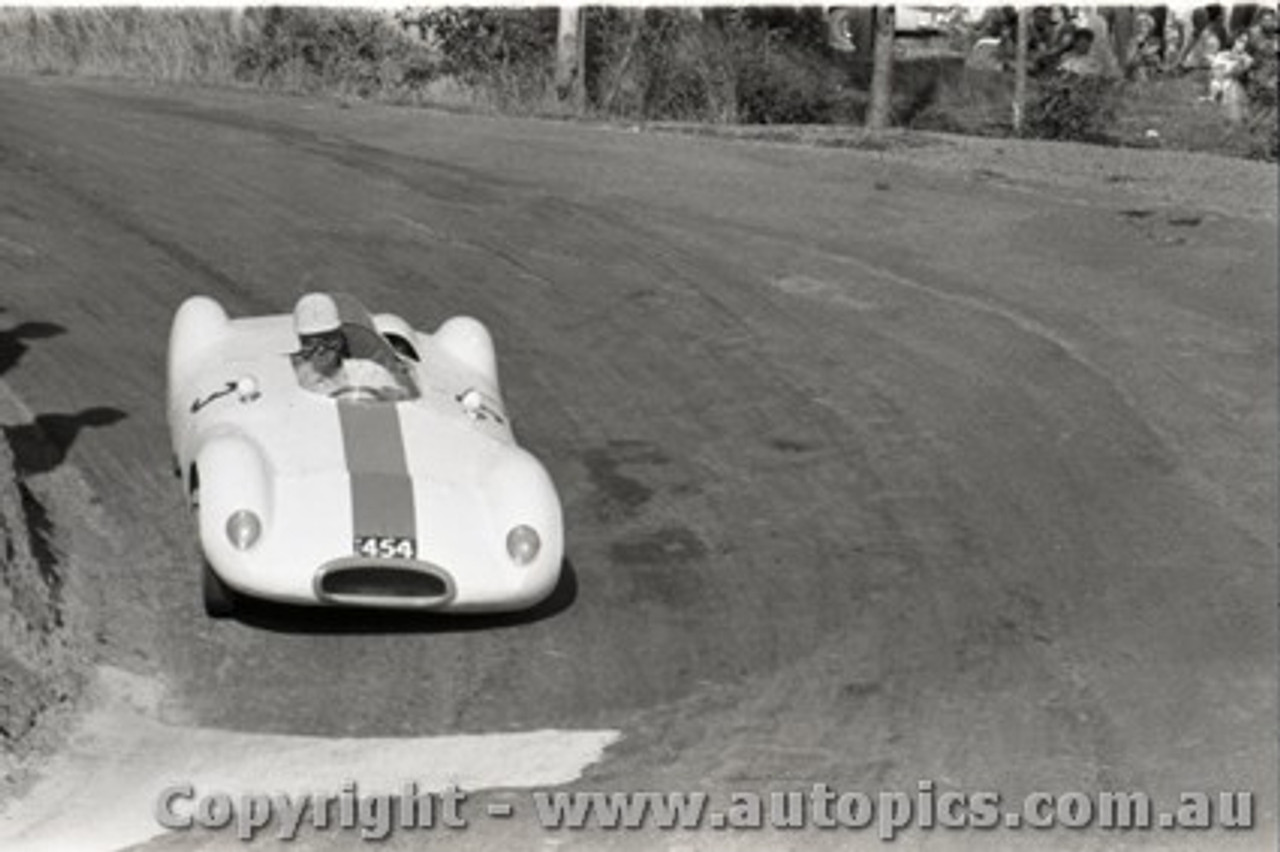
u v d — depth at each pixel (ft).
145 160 71.20
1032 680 39.93
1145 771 36.55
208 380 42.78
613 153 79.41
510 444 41.96
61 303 55.11
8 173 66.90
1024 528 47.14
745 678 39.04
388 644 38.93
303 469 38.81
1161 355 59.47
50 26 97.25
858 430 52.11
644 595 42.24
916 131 92.94
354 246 63.21
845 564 44.55
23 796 32.17
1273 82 110.22
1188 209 75.20
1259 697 39.93
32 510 41.86
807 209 72.28
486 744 35.50
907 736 37.11
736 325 59.11
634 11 99.50
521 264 63.10
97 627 37.93
